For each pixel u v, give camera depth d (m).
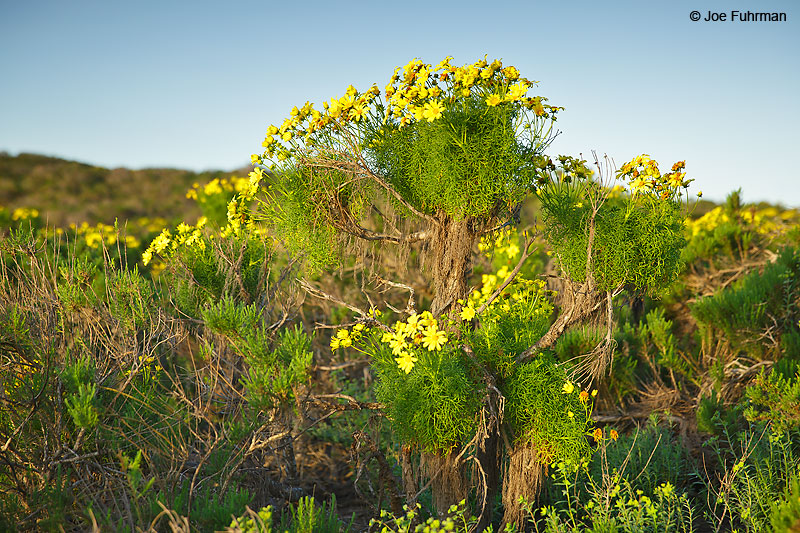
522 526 3.18
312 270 3.59
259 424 3.13
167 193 29.34
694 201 3.23
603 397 5.14
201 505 2.95
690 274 7.09
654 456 4.14
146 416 3.46
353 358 5.90
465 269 3.25
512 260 4.98
